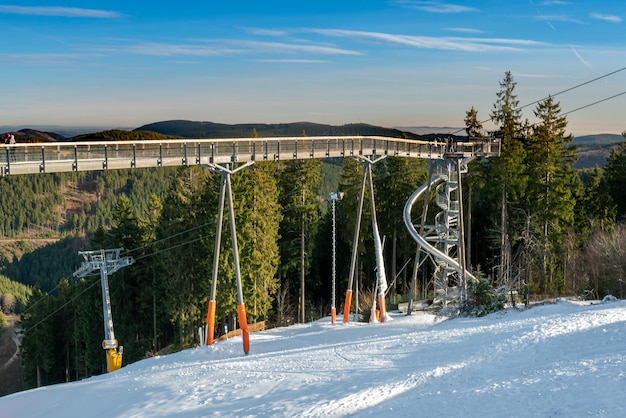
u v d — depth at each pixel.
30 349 61.94
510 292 36.44
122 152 25.27
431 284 62.66
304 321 56.22
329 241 66.69
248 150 30.84
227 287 49.03
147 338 56.19
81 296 58.50
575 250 51.03
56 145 22.98
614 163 72.88
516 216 57.72
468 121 63.72
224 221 49.22
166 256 50.91
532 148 56.91
